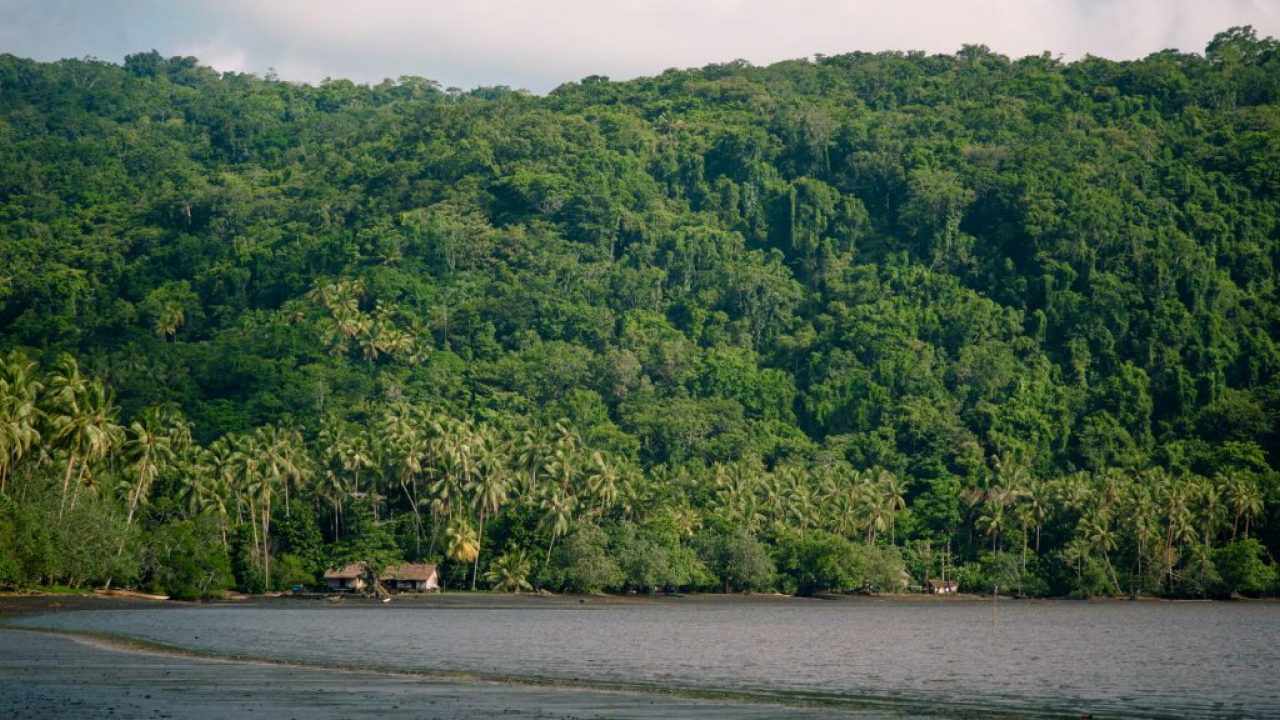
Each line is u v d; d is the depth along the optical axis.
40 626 170.12
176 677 120.81
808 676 143.00
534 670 140.50
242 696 110.44
